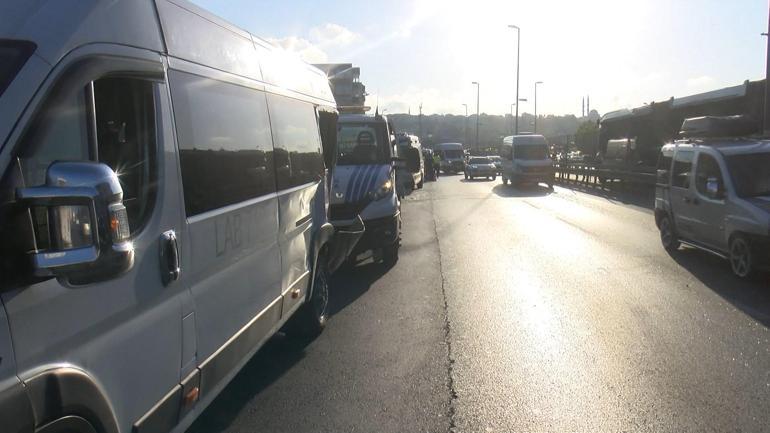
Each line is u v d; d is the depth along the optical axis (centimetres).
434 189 3206
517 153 3262
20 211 219
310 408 493
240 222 430
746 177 980
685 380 537
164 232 322
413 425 459
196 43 383
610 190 2911
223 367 400
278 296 520
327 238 704
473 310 786
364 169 1079
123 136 305
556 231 1514
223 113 412
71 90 249
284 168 548
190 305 350
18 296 220
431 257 1180
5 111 223
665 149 1246
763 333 671
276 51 565
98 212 224
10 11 249
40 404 227
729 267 1036
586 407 485
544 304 809
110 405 271
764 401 491
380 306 815
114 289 276
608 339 656
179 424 344
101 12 277
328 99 771
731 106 2091
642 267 1048
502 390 521
